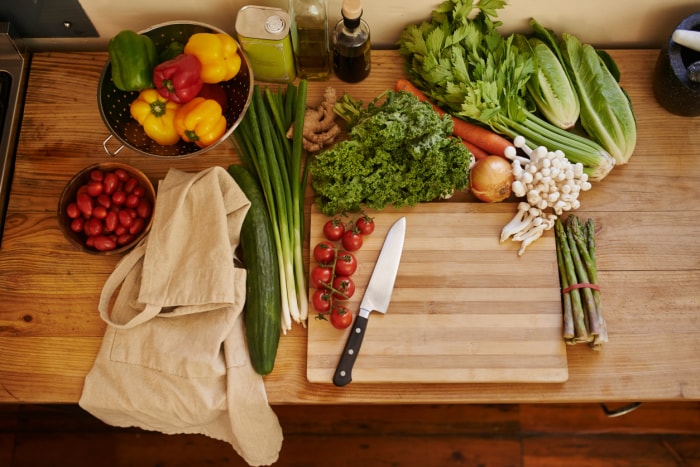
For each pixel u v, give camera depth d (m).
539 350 1.33
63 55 1.55
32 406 2.01
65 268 1.42
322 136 1.44
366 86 1.54
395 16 1.48
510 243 1.40
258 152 1.40
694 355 1.35
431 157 1.29
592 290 1.36
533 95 1.45
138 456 1.99
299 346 1.37
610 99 1.42
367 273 1.39
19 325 1.39
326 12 1.36
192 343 1.30
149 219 1.39
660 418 1.98
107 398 1.32
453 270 1.38
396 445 1.99
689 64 1.43
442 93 1.44
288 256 1.37
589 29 1.53
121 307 1.35
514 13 1.47
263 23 1.35
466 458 1.98
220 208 1.34
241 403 1.31
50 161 1.49
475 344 1.34
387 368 1.33
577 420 2.00
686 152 1.48
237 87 1.42
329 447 2.00
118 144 1.50
